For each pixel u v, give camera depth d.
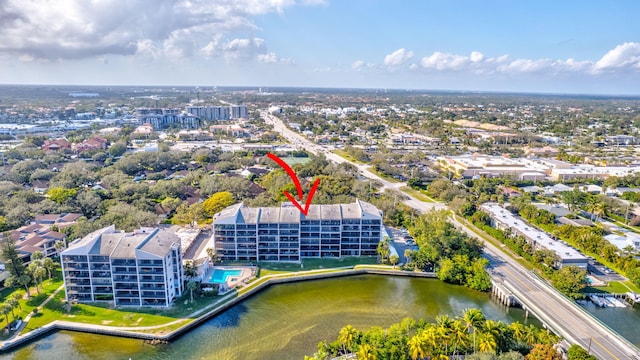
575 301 153.75
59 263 177.00
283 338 133.38
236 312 148.25
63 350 125.81
